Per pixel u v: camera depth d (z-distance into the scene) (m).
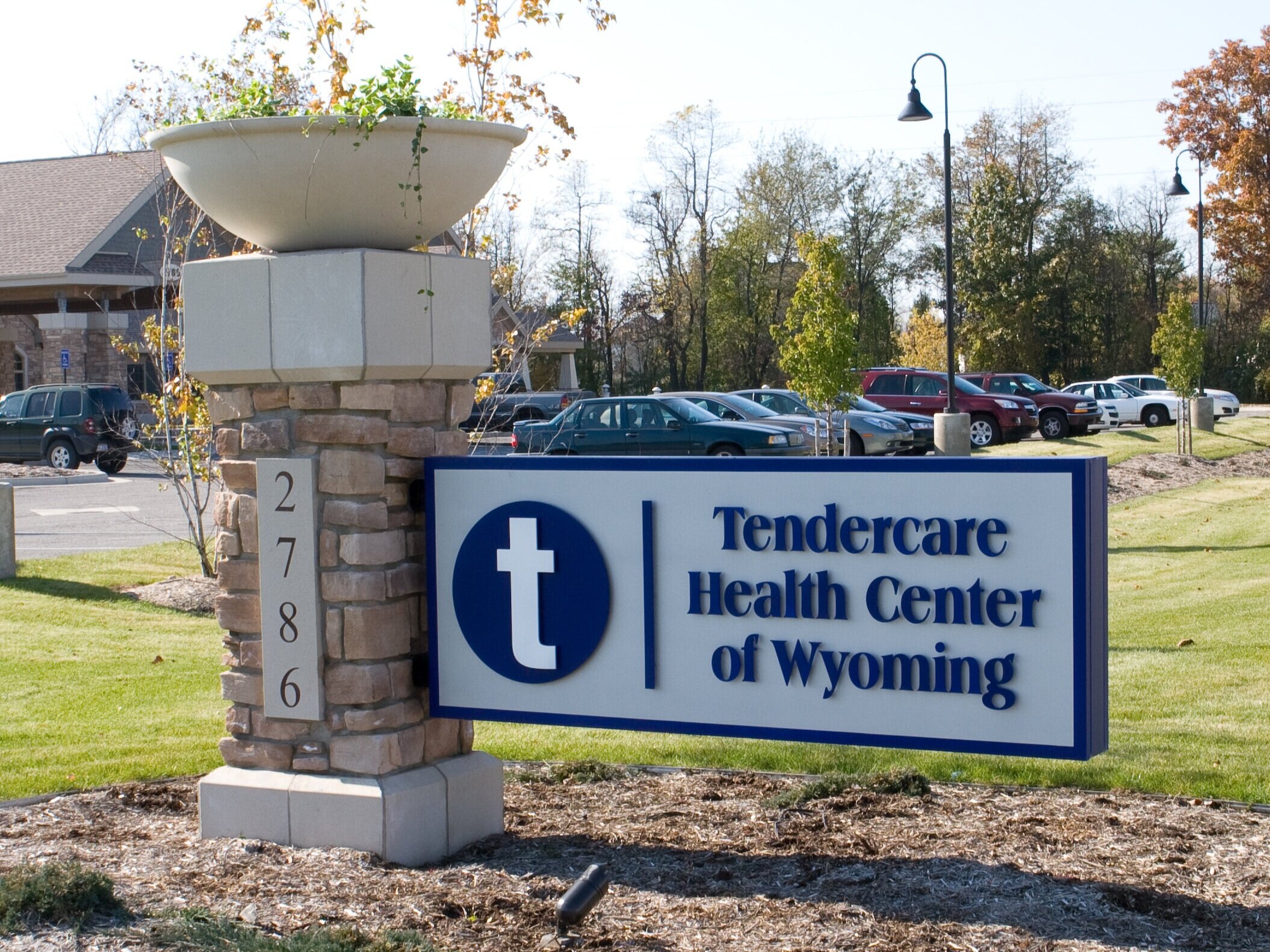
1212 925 4.41
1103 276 67.38
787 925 4.46
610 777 6.51
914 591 4.75
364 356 5.12
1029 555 4.58
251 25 9.23
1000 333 62.16
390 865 5.15
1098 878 4.86
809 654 4.92
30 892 4.30
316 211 5.25
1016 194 63.00
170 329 13.01
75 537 17.12
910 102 23.08
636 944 4.30
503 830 5.67
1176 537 17.80
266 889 4.77
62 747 7.25
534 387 53.53
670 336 63.41
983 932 4.37
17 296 34.28
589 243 60.47
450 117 5.55
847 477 4.83
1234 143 56.94
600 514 5.20
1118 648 10.24
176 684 9.02
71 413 27.78
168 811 6.01
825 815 5.73
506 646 5.35
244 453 5.52
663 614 5.14
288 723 5.44
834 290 18.64
